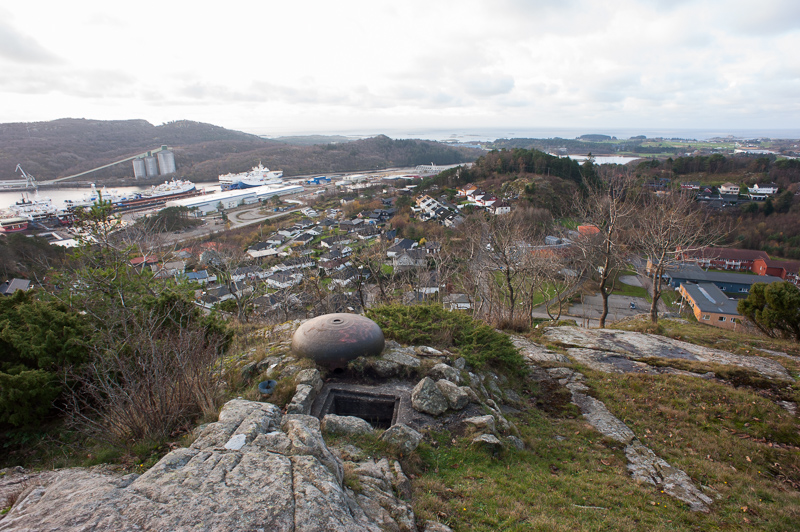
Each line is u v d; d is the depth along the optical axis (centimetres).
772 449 646
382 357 733
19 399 527
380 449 507
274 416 480
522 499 470
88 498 302
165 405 508
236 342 1047
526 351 1055
